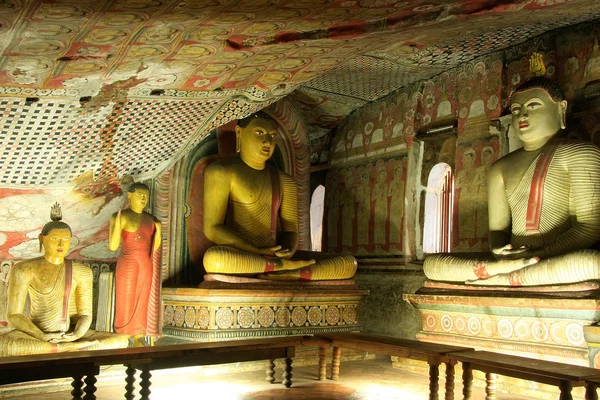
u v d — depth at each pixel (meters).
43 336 5.77
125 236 6.57
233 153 8.57
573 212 6.43
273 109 8.75
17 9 3.87
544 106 6.66
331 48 5.52
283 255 7.62
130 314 6.54
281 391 5.75
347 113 9.51
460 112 7.98
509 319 6.16
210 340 6.75
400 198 8.56
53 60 4.76
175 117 6.41
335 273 7.80
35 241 6.78
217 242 7.66
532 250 6.36
